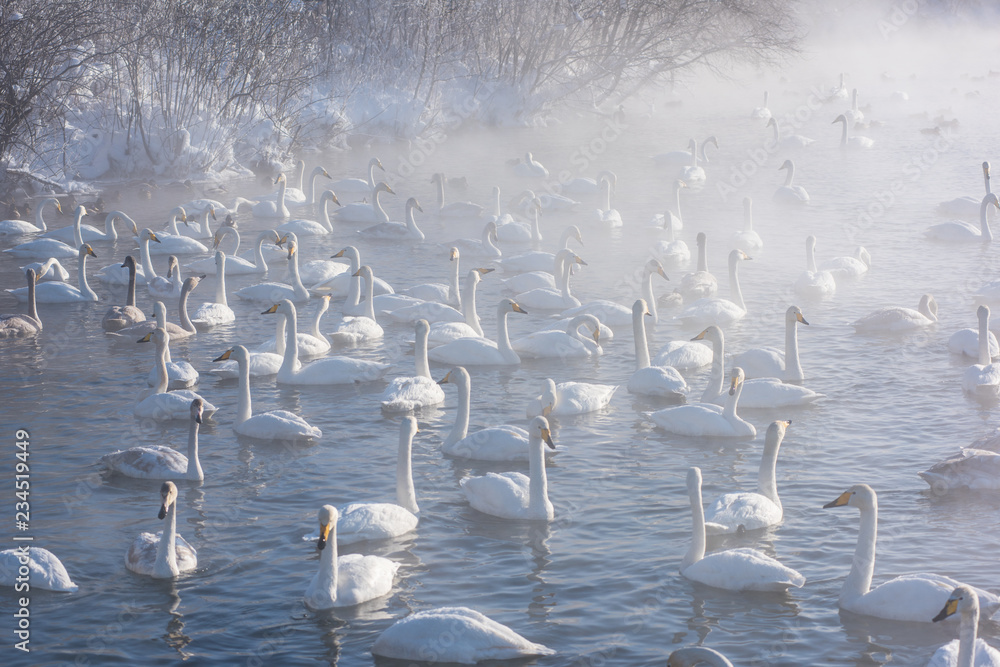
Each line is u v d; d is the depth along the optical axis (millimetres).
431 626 11266
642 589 12812
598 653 11430
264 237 30703
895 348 22688
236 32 48156
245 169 49969
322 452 17375
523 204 40375
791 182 41812
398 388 19469
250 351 22844
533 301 26984
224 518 14930
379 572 12859
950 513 14734
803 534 14227
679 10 62812
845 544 13922
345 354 23031
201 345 23688
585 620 12141
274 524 14734
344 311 26203
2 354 23016
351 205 39469
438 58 61062
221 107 49750
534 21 64562
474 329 24469
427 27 60094
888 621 11961
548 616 12227
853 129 58906
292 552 13891
